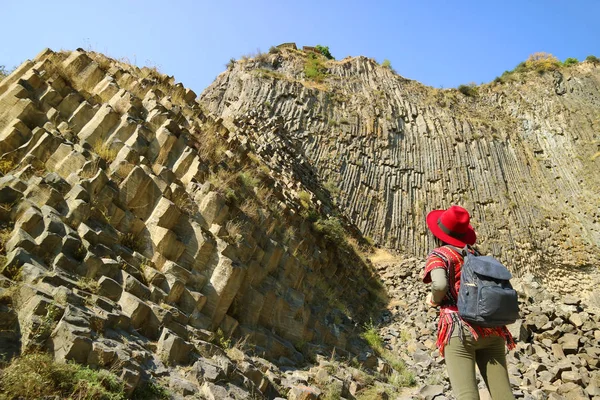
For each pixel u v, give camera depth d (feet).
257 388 16.99
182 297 20.45
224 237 24.11
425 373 31.19
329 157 109.29
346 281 51.11
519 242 109.40
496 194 117.39
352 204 103.55
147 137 25.79
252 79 120.67
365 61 150.10
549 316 38.63
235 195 27.96
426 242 106.42
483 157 123.85
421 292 66.03
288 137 102.68
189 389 14.12
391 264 83.30
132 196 21.42
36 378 10.62
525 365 31.68
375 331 41.78
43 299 12.90
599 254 107.34
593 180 121.60
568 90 147.13
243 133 64.03
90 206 18.78
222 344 20.51
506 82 153.89
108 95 27.40
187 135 28.96
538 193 122.01
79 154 20.62
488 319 10.34
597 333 34.91
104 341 13.30
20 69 24.53
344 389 21.65
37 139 21.08
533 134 136.77
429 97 142.61
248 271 25.57
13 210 16.65
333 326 32.58
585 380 29.50
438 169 120.16
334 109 123.44
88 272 16.53
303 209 46.78
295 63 140.36
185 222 22.98
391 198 111.34
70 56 28.30
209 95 128.16
